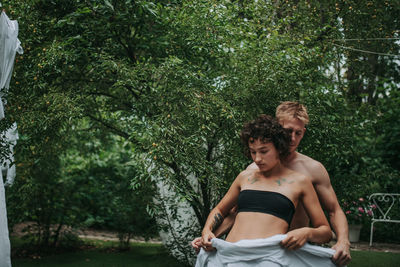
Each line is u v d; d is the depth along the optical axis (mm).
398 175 6438
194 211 4137
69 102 3422
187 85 3273
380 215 6473
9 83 3678
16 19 3619
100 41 3795
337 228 1790
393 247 5906
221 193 3404
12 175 4074
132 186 3145
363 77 5207
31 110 3471
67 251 5523
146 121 3260
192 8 3600
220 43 3578
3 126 3414
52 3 3703
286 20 3762
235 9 3814
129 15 3582
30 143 3797
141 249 5707
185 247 3996
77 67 3883
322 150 3639
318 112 3529
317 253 1663
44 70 3547
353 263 4648
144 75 3330
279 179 1753
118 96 4434
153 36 3891
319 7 4324
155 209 3688
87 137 5348
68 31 3777
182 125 3059
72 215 6062
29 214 5477
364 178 5629
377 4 4492
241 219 1741
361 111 4812
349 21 4449
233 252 1659
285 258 1622
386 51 4859
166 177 2953
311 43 4012
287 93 3383
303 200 1725
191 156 3070
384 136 7055
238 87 3336
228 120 3129
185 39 3646
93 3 3531
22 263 4727
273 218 1673
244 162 3277
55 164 5695
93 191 7164
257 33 3816
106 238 6582
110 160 7191
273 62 3189
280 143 1698
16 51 3572
